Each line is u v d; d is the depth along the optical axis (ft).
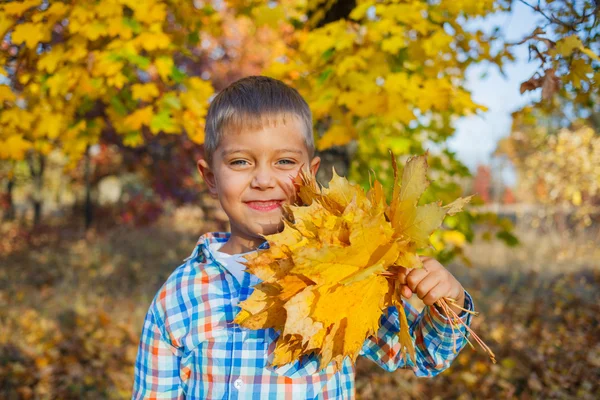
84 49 7.60
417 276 3.42
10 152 7.80
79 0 7.48
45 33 7.48
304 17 10.52
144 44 7.58
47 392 12.12
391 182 9.68
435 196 10.03
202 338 4.25
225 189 4.33
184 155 22.35
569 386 12.18
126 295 20.92
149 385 4.49
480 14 7.47
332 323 3.19
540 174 30.91
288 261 3.26
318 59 8.04
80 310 17.98
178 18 9.07
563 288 20.39
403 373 12.68
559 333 15.56
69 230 36.22
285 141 4.26
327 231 3.18
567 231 29.45
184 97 8.02
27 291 21.29
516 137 30.42
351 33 7.77
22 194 56.03
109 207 40.16
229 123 4.29
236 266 4.38
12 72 8.55
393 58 8.11
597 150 27.43
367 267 3.18
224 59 20.85
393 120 7.00
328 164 9.48
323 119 9.23
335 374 4.17
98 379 12.88
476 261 25.45
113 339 15.29
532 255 26.16
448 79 8.44
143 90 7.78
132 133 8.18
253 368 4.07
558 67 5.28
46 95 8.32
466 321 3.98
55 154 39.19
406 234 3.17
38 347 14.52
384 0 8.07
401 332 3.43
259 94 4.34
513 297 19.58
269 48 19.70
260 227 4.28
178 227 37.40
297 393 4.00
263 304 3.43
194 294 4.42
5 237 33.60
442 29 7.73
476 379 12.29
